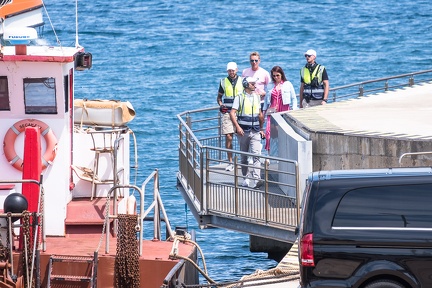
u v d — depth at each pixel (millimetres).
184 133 64562
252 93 58844
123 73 160000
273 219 52562
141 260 42500
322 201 34312
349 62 170000
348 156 53344
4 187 45656
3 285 40844
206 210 55250
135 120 120562
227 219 54781
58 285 41875
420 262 33719
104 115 51938
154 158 100125
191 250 45500
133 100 136000
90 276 41844
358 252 33938
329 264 34094
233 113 58906
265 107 64125
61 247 44062
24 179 43875
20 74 44906
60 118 45625
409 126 56062
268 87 64750
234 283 42469
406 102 66688
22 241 43094
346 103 66688
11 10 54125
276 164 61656
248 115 58719
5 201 41656
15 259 42344
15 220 41969
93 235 46375
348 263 34000
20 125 45500
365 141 52688
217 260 68125
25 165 44094
